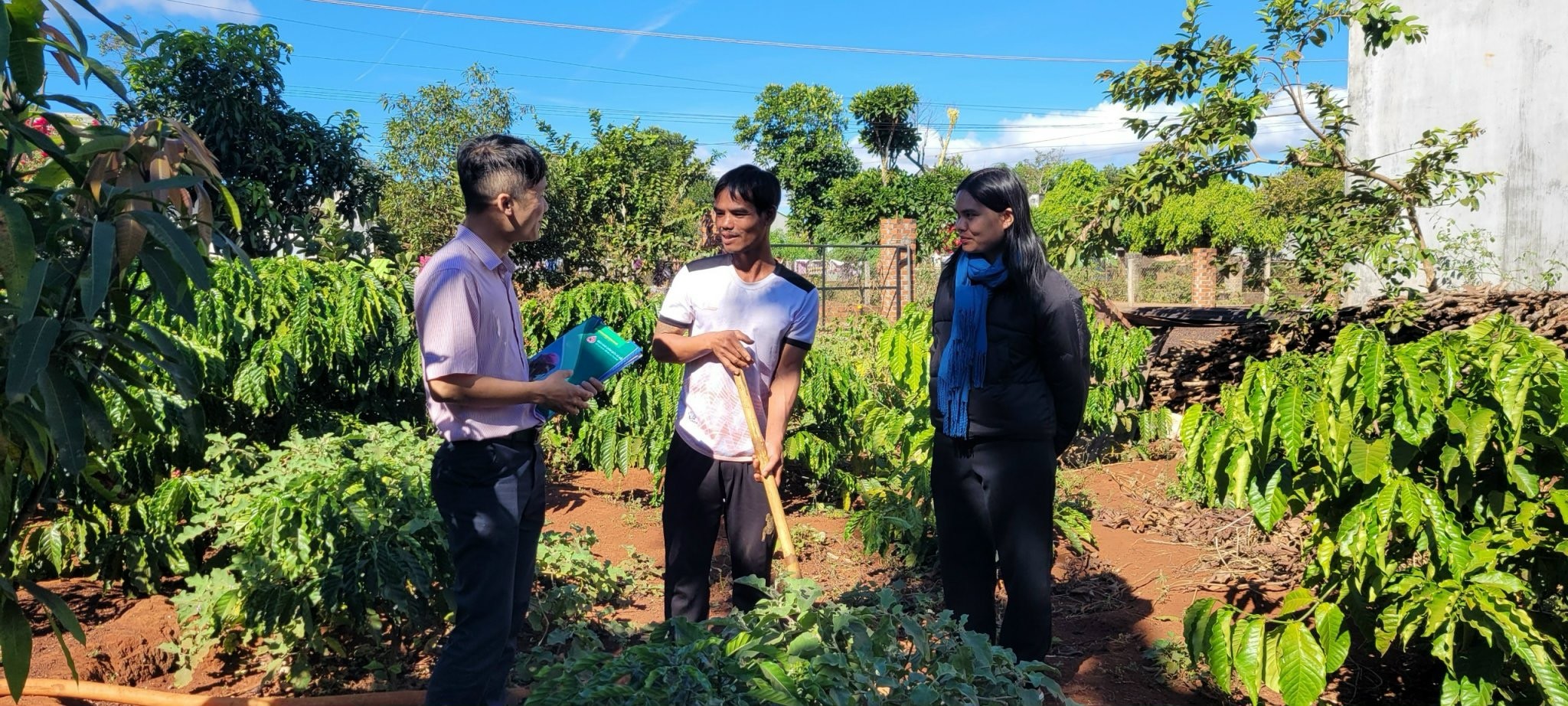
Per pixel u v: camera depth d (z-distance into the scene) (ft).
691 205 50.88
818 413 18.86
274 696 10.74
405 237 45.68
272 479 12.60
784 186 138.92
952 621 8.48
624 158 45.70
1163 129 24.80
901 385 18.80
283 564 10.93
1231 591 13.67
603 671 7.07
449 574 11.19
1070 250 25.98
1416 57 32.81
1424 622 9.07
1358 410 8.77
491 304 8.33
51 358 6.73
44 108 6.84
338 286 17.44
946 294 11.23
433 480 8.54
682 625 7.75
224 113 31.48
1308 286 25.70
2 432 6.77
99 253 6.07
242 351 15.90
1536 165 31.24
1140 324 27.99
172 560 12.98
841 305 71.10
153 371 13.07
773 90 138.41
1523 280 30.99
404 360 18.03
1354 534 8.84
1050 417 10.73
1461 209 32.27
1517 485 8.81
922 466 16.07
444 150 47.62
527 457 8.62
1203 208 88.48
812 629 7.77
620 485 20.66
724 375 10.40
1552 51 30.86
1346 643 8.99
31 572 13.23
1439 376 8.66
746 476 10.44
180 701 9.82
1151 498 19.35
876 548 15.47
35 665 10.62
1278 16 23.93
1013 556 10.89
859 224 116.57
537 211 8.46
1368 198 25.49
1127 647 12.26
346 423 17.35
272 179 33.68
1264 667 9.41
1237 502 9.46
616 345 8.74
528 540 9.08
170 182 6.52
